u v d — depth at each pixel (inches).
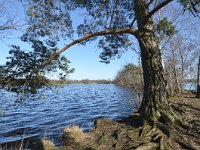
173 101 804.6
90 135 484.7
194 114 581.0
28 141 655.8
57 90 488.7
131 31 514.6
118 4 549.6
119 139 441.7
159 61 519.8
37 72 467.5
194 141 429.4
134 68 1027.9
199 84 965.2
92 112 1162.0
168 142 418.9
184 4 451.5
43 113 1131.3
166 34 502.6
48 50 476.7
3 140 676.1
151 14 490.6
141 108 525.0
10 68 463.2
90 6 540.1
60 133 717.3
